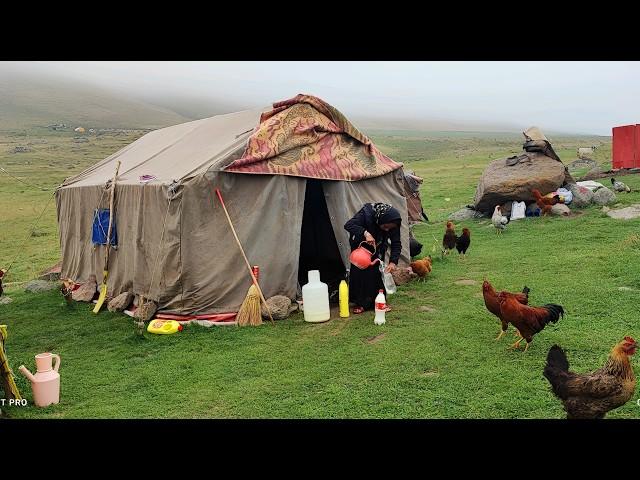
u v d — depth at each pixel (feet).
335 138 36.45
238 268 31.83
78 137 306.14
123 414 19.57
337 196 34.83
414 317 29.17
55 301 40.45
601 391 14.97
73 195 44.09
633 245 40.88
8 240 80.48
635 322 25.32
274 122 33.88
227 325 30.50
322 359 24.02
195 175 31.45
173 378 22.98
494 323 27.04
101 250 39.65
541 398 18.51
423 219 68.33
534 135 63.41
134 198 35.12
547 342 23.58
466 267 40.40
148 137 51.70
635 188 65.92
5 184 131.13
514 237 50.03
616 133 84.17
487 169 63.87
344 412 18.63
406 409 18.49
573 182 60.64
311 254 42.11
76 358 26.84
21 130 341.00
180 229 31.40
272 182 32.65
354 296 31.50
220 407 19.77
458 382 20.34
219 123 41.81
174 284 31.76
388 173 40.06
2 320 35.47
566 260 38.99
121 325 32.19
